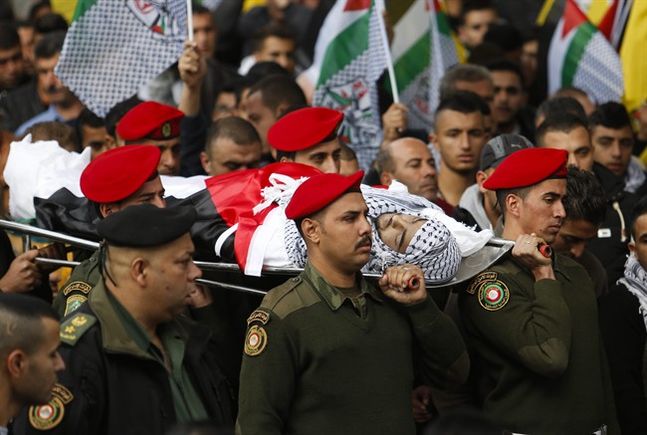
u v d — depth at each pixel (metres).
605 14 31.03
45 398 14.45
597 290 20.16
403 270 16.27
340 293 16.09
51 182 19.17
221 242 17.36
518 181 17.95
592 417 17.80
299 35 37.16
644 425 19.27
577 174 19.53
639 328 19.41
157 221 15.12
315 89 26.50
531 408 17.61
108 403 14.95
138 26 23.27
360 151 26.28
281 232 17.14
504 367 17.69
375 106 26.30
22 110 30.88
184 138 24.64
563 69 30.64
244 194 17.94
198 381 15.70
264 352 15.85
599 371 18.09
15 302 14.36
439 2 31.72
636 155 29.64
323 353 15.88
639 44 30.02
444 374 16.84
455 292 18.20
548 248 17.39
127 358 15.10
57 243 18.84
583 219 19.36
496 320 17.42
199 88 24.77
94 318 15.12
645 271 19.61
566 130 23.42
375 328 16.19
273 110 25.12
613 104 26.73
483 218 20.50
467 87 28.03
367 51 26.30
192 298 18.06
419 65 29.41
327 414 15.91
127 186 17.02
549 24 32.34
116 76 23.22
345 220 15.95
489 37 35.22
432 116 29.36
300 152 20.44
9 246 19.88
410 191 23.22
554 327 17.25
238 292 18.67
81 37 23.03
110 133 23.14
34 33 34.00
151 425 14.98
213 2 39.03
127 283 15.16
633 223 19.77
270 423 15.77
